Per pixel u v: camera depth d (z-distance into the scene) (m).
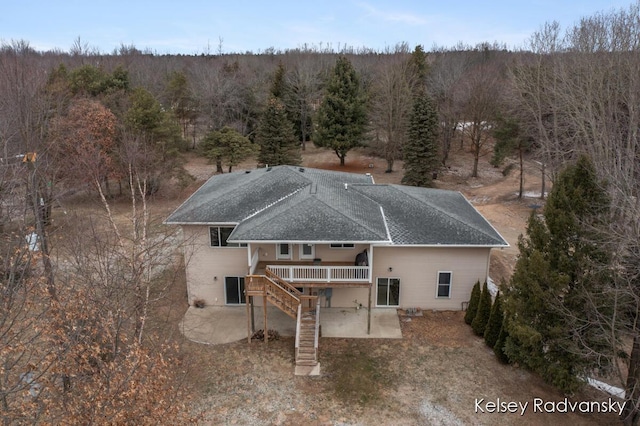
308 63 72.38
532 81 39.59
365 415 15.73
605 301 14.29
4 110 23.58
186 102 61.94
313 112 63.66
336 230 20.23
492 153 58.16
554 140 36.94
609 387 17.19
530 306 15.55
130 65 77.81
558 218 15.02
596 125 31.22
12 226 21.03
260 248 22.41
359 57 99.88
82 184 30.64
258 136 48.16
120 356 13.55
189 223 21.98
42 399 11.61
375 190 26.30
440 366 18.31
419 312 22.44
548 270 15.12
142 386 11.34
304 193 23.66
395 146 50.72
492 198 41.47
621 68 33.81
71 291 14.12
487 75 52.72
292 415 15.73
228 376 17.78
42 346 13.55
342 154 53.06
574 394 16.58
